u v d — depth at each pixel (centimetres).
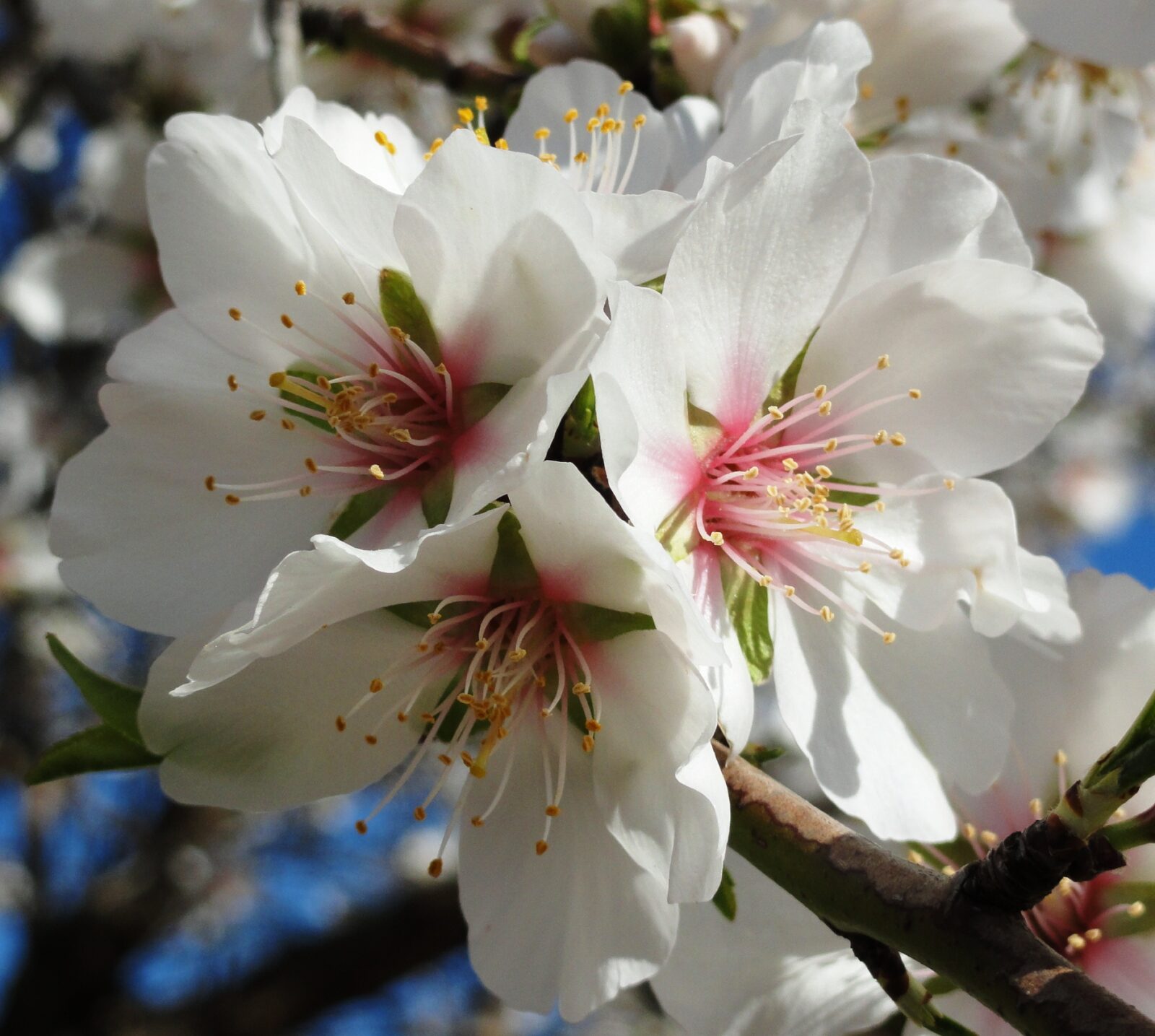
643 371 13
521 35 20
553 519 13
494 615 13
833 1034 15
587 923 14
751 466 14
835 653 14
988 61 19
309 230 14
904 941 12
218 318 14
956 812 15
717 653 12
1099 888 15
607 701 13
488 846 14
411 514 14
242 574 14
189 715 13
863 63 15
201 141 14
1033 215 20
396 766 14
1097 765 12
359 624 13
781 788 13
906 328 14
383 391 14
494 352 14
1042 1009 12
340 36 21
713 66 19
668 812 13
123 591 14
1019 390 14
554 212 13
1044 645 15
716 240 13
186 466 14
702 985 15
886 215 14
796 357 14
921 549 14
